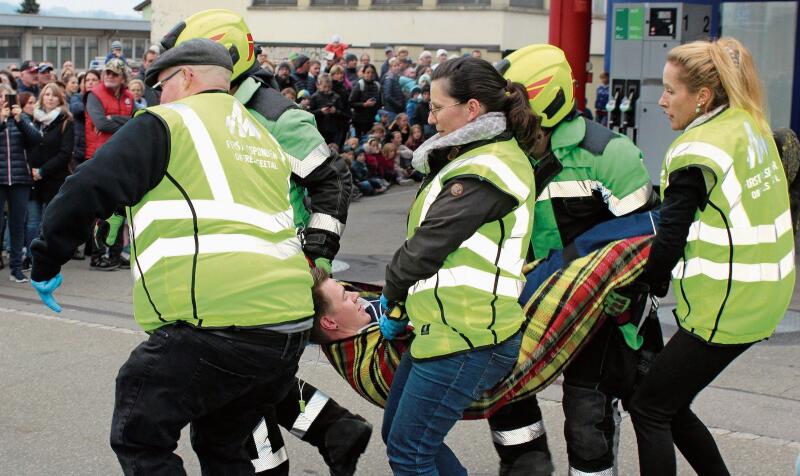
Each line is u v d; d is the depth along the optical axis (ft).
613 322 12.59
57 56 106.32
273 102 13.85
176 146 10.25
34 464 15.66
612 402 12.93
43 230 10.08
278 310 10.40
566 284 12.19
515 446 12.77
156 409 10.23
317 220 13.80
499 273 10.96
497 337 10.98
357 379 12.58
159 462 10.39
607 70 48.32
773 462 15.49
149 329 10.53
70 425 17.34
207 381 10.28
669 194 11.44
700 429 12.78
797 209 16.49
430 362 11.03
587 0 37.96
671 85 11.92
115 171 9.93
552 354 12.11
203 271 10.17
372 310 12.65
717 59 11.66
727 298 11.48
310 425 13.21
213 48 11.24
